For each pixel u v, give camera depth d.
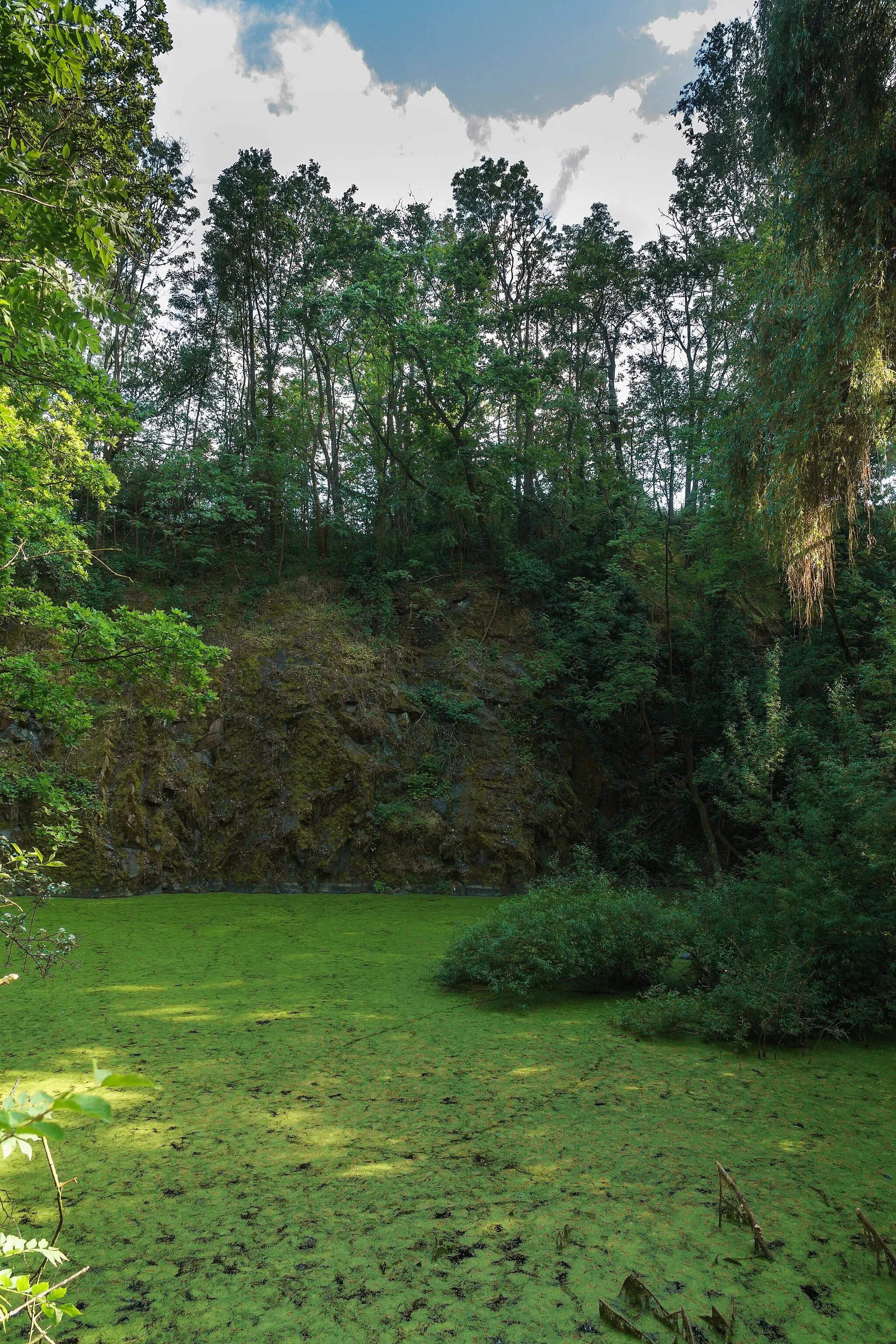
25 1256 3.67
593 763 19.56
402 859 16.84
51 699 8.49
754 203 13.38
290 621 19.92
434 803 17.58
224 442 23.73
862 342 6.48
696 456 17.25
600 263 24.86
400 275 19.83
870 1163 4.68
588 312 25.91
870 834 7.85
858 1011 7.00
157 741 16.64
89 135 5.85
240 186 23.94
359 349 22.42
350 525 22.73
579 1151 4.80
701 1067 6.31
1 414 6.97
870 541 8.09
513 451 21.25
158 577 20.86
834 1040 7.07
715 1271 3.62
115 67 9.23
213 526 22.00
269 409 23.91
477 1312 3.32
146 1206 4.14
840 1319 3.31
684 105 17.83
